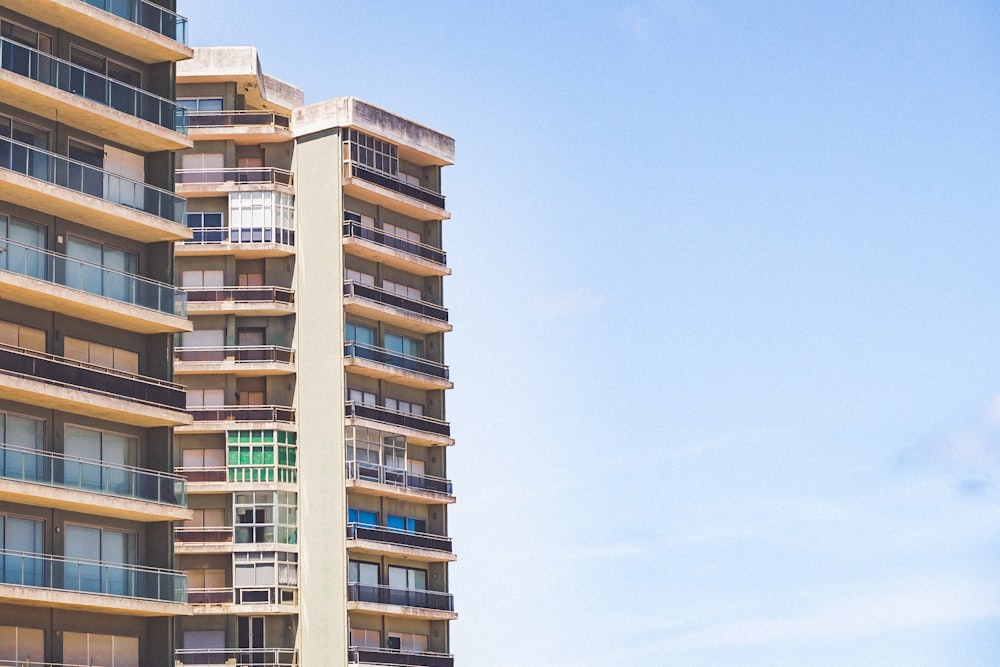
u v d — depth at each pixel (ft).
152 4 207.00
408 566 285.02
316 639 271.08
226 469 275.80
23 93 189.78
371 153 290.76
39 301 191.11
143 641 198.29
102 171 198.49
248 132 288.10
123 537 198.29
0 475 182.09
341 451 275.80
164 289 204.33
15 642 184.24
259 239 284.61
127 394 197.88
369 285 288.10
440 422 294.46
